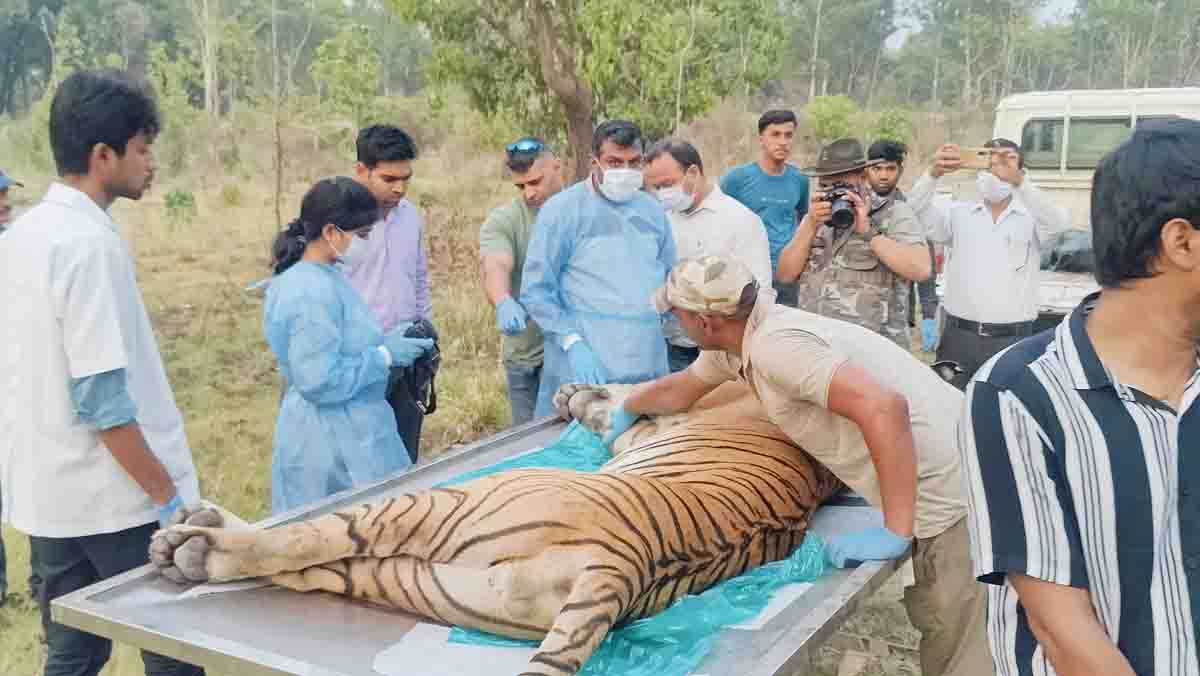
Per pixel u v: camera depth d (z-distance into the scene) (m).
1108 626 1.74
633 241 4.82
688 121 12.70
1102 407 1.69
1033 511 1.72
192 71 19.02
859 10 54.97
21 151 18.62
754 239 5.61
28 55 31.23
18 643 4.45
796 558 3.12
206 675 3.57
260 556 2.72
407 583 2.70
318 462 4.05
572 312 4.85
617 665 2.56
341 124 18.58
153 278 11.85
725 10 12.28
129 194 3.33
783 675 2.32
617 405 4.20
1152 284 1.66
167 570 2.80
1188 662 1.71
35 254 3.11
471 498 2.77
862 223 5.48
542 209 4.84
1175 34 48.34
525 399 5.65
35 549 3.40
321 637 2.58
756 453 3.45
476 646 2.59
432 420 7.73
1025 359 1.78
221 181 17.94
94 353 3.08
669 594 2.84
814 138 27.42
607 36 11.12
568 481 2.84
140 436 3.22
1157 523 1.69
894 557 3.03
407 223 5.36
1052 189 11.15
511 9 11.80
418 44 33.56
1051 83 52.25
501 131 12.80
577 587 2.52
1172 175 1.58
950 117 44.84
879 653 4.69
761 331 3.19
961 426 1.83
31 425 3.21
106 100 3.16
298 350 3.89
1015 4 51.75
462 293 10.51
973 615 3.38
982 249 6.25
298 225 4.10
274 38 14.80
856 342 3.31
